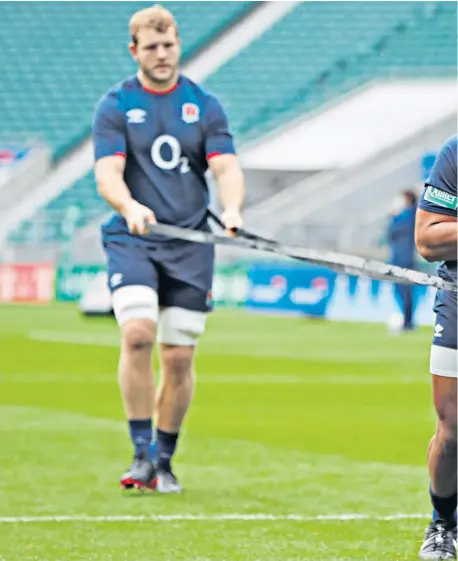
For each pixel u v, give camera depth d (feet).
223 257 377.91
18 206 397.80
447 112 391.45
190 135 84.89
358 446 110.83
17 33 448.24
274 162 394.73
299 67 431.02
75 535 70.23
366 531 72.02
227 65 433.89
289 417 131.54
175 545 67.62
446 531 64.69
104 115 84.28
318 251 59.88
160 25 84.12
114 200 81.82
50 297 369.71
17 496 83.82
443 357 60.54
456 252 59.82
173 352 85.71
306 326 283.18
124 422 126.41
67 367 185.88
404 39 433.89
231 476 93.56
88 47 445.78
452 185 59.88
